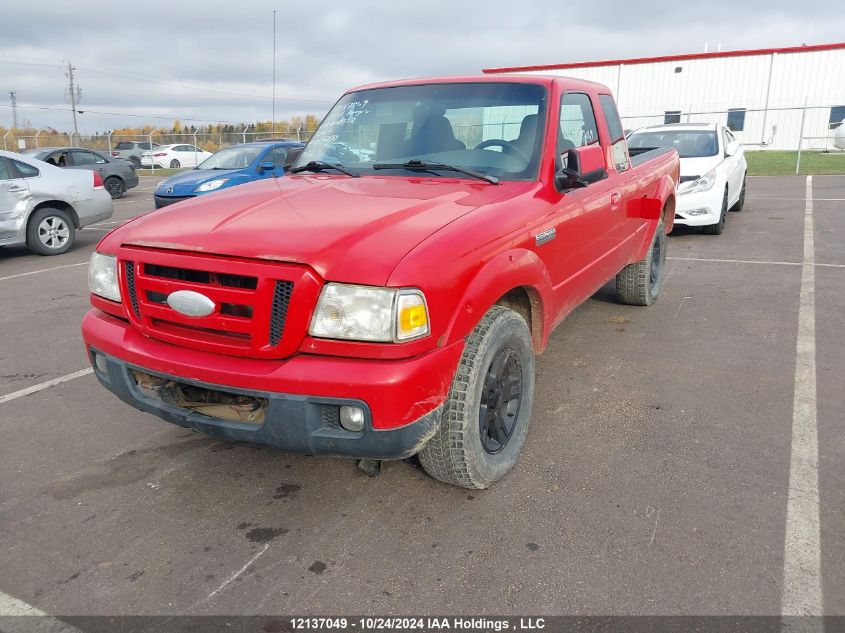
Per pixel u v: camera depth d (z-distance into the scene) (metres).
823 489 3.01
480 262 2.72
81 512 2.99
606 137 4.52
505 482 3.14
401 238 2.58
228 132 35.88
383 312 2.37
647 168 5.50
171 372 2.67
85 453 3.55
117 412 4.07
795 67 32.41
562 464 3.29
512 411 3.23
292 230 2.63
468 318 2.64
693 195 9.09
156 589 2.48
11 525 2.90
